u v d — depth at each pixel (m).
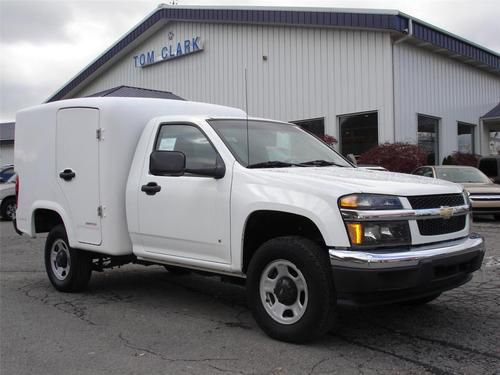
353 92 16.58
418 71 17.20
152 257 5.77
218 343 4.71
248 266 4.96
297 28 17.83
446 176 13.75
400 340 4.71
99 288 6.96
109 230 5.96
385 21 15.38
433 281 4.34
